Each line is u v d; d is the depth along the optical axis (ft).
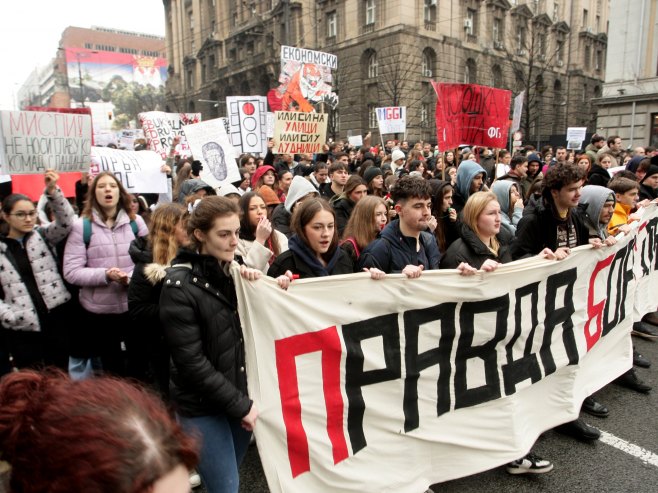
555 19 128.98
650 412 11.99
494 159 33.53
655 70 69.15
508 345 9.77
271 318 7.46
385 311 8.46
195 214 6.79
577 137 49.49
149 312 9.94
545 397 10.51
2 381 2.73
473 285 9.17
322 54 35.01
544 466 9.54
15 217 10.80
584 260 10.95
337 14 101.40
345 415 8.09
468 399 9.28
